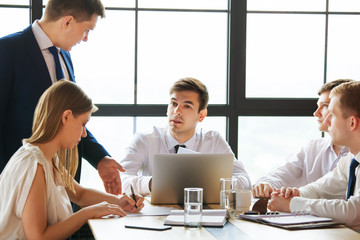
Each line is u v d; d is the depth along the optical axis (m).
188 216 1.77
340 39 3.51
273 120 3.48
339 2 3.50
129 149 2.77
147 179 2.48
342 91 2.09
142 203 2.11
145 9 3.35
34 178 1.79
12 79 2.31
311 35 3.49
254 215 1.97
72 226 1.85
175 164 2.22
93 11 2.41
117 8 3.32
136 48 3.36
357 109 2.05
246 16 3.41
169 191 2.25
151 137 2.81
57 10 2.37
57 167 2.06
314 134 3.51
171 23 3.38
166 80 3.40
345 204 1.92
